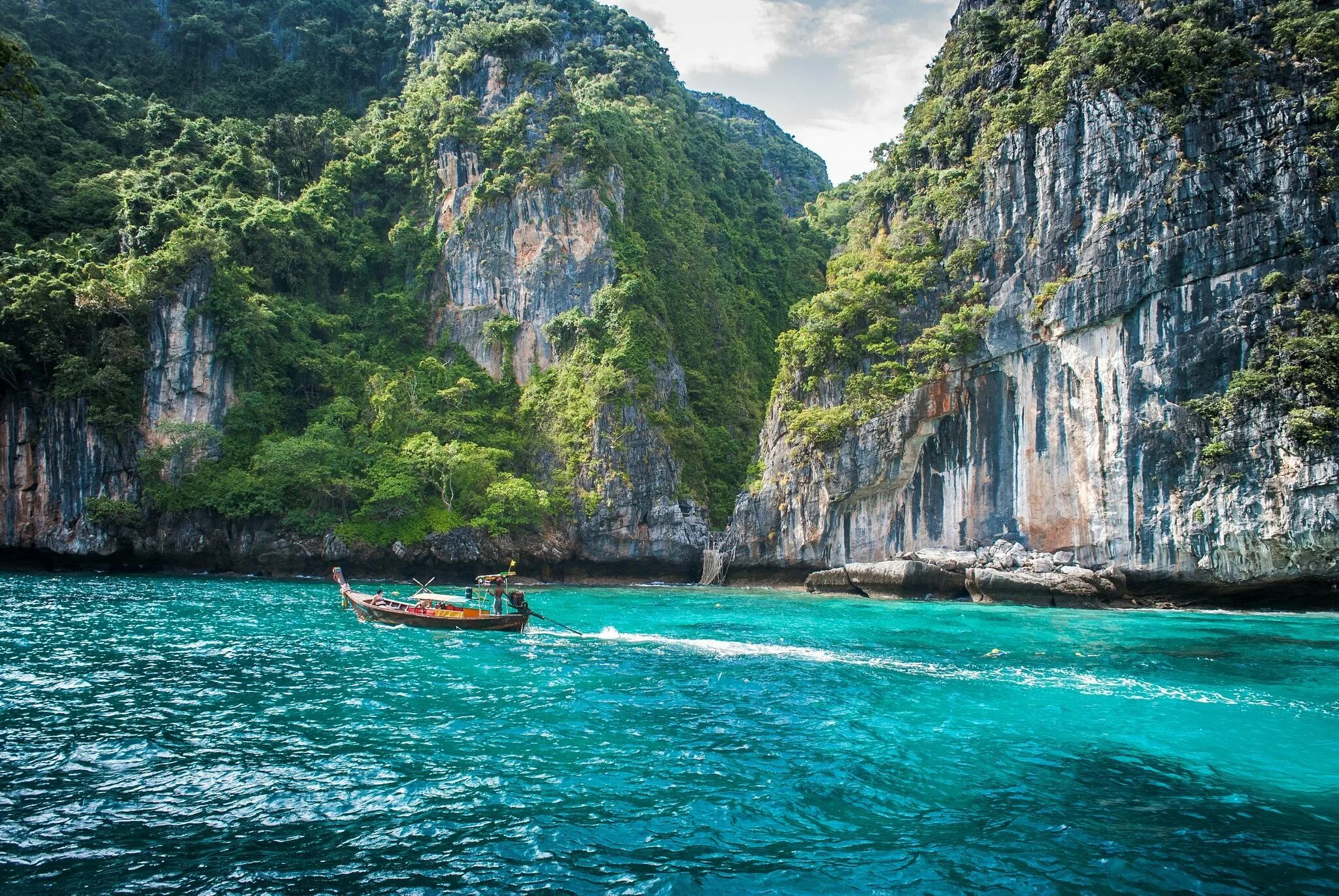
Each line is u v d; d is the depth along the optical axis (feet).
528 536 212.84
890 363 192.85
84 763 51.62
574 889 37.29
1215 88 169.07
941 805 48.16
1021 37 201.67
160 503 195.93
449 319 262.47
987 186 193.98
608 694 73.36
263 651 90.07
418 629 109.29
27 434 194.90
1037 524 175.32
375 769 51.90
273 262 243.81
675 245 275.39
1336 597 148.66
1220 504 151.23
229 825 43.16
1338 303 152.35
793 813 46.50
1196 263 160.97
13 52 74.38
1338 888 38.65
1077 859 41.22
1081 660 93.91
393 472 205.98
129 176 248.32
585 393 232.73
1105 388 168.25
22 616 109.09
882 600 174.29
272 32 345.31
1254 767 55.67
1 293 190.49
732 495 241.14
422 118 288.30
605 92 320.70
